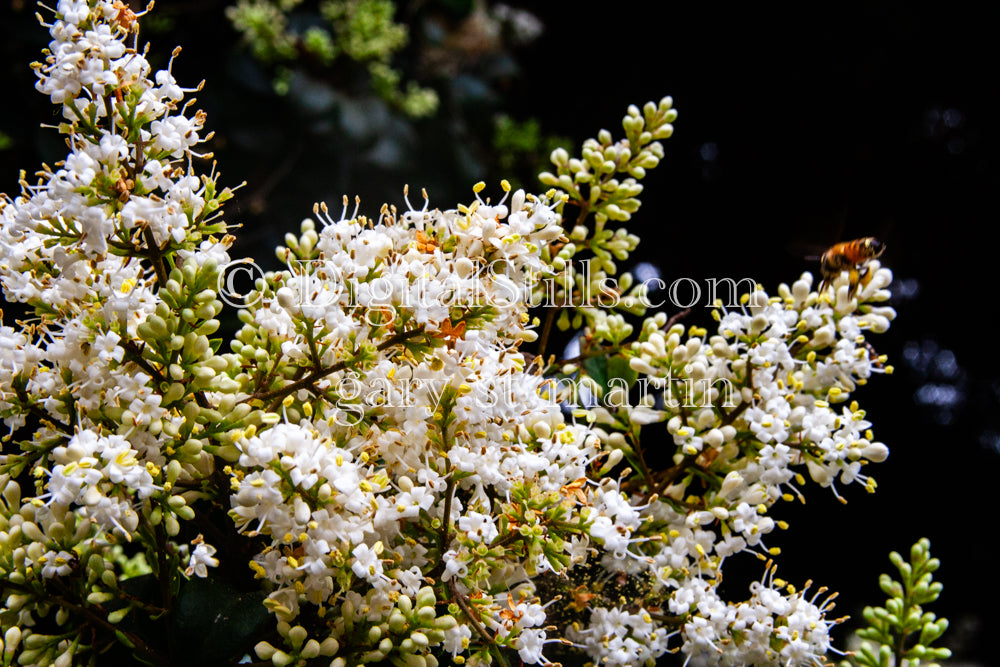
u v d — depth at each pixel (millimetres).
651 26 901
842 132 873
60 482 423
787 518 832
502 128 831
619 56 920
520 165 864
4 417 435
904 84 876
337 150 752
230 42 769
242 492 424
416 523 440
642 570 459
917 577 474
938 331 900
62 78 428
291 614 430
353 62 768
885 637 472
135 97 430
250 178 737
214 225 436
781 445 455
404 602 430
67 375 432
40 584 429
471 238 437
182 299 430
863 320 465
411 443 438
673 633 456
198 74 749
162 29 738
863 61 869
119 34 436
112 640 438
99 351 427
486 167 854
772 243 843
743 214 859
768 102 877
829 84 875
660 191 853
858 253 500
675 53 898
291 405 442
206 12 765
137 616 441
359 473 436
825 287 471
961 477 883
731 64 882
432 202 807
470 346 434
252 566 430
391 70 797
